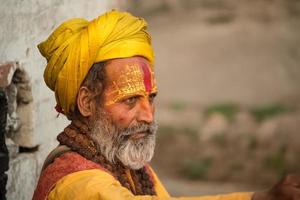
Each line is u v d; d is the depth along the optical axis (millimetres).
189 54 25047
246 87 22406
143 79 4043
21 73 4973
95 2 6539
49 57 4102
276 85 22469
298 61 24000
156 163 17688
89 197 3703
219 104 21094
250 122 19016
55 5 5602
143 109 4066
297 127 18328
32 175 5141
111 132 4059
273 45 25062
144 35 4129
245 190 16312
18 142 5094
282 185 3148
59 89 4086
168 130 18938
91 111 4086
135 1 29328
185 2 29031
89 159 4031
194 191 16266
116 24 4039
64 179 3859
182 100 21562
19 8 4930
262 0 28016
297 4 27797
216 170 17172
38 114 5215
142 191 4336
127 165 4078
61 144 4145
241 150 17797
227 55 24672
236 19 27172
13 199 4840
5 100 4512
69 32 4074
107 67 4027
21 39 4961
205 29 26797
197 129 18953
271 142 17844
